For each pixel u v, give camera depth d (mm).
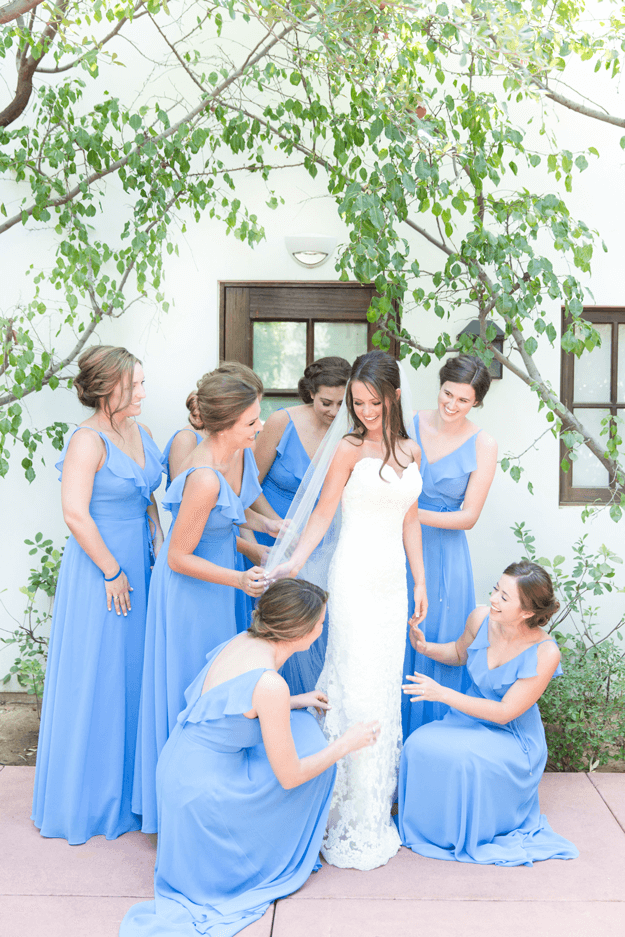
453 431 2920
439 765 2537
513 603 2535
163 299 3635
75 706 2602
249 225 3949
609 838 2631
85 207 3895
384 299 3275
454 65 3846
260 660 2252
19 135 3500
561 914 2193
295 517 2568
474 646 2717
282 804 2289
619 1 3594
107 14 3252
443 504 2943
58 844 2594
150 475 2771
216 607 2637
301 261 3857
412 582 2990
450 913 2199
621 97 3932
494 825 2561
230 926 2098
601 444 4164
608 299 4031
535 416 4043
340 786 2520
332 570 2609
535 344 3252
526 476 4070
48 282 3963
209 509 2443
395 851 2545
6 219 3932
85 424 2648
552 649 2621
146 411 4035
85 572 2609
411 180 3025
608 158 3959
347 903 2250
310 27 3188
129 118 3422
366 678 2535
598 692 3410
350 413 2508
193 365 4031
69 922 2158
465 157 3121
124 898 2283
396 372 2457
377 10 2947
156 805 2582
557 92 3938
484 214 3928
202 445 2541
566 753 3354
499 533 4086
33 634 4090
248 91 3850
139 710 2703
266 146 3902
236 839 2232
